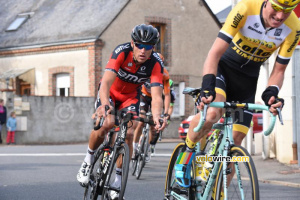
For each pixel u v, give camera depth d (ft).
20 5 116.06
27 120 85.87
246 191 15.15
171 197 20.06
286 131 40.86
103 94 19.71
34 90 101.30
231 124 16.62
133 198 26.96
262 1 16.97
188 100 107.96
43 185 31.53
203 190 17.79
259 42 17.39
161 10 105.19
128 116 19.54
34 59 101.76
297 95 38.27
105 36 95.55
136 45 19.76
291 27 17.38
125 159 18.93
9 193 28.50
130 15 99.96
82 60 95.66
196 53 110.63
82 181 21.34
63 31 99.60
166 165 43.14
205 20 112.68
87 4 104.63
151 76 21.01
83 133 91.20
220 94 17.94
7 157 52.19
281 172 35.91
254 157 46.11
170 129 104.73
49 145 81.10
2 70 106.01
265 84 47.03
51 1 111.65
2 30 110.22
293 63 39.11
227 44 16.88
